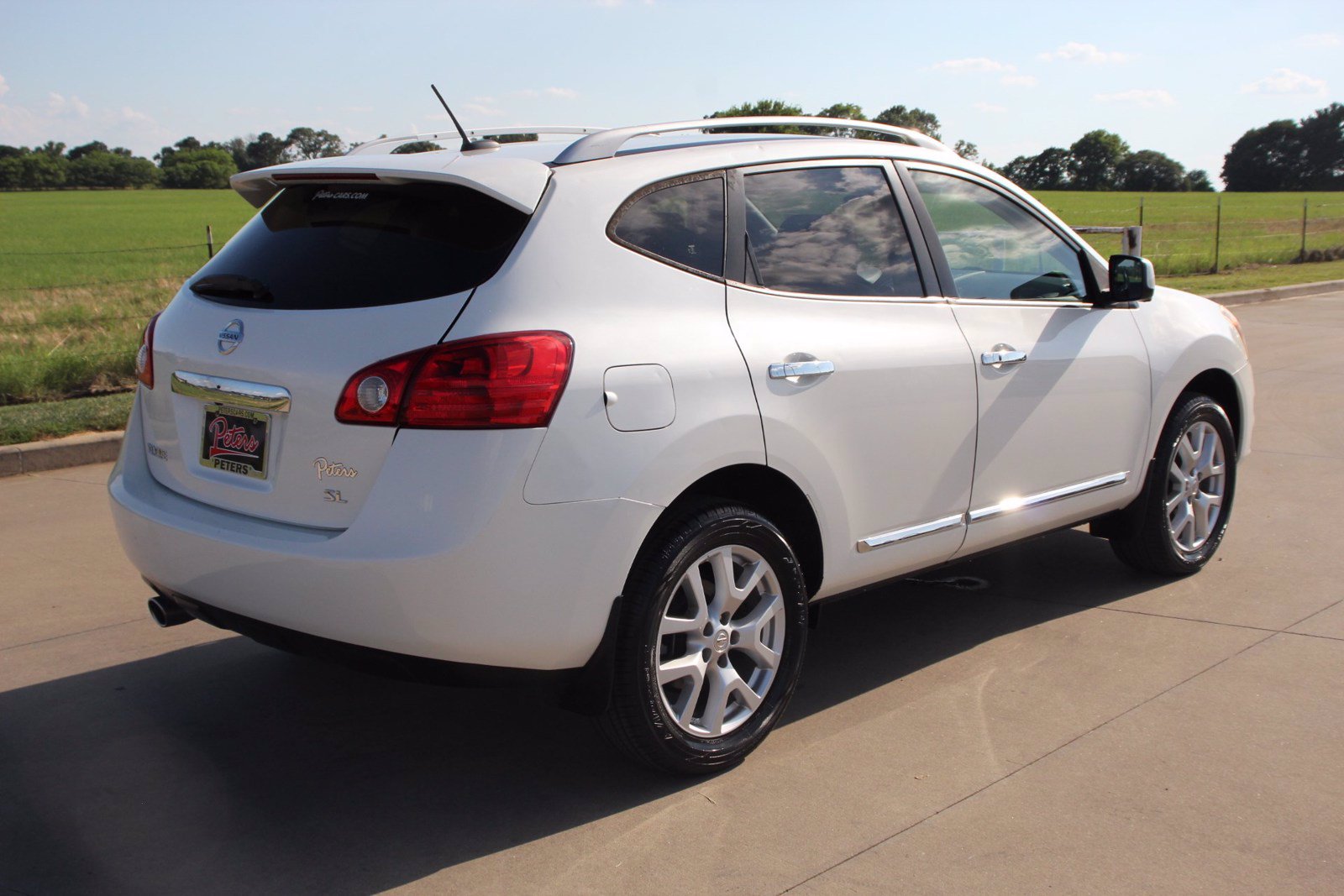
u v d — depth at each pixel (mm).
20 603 4688
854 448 3439
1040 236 4285
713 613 3160
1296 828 2912
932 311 3746
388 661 2781
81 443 7211
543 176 2979
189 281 3416
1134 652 4098
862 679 3928
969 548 3951
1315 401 9008
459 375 2684
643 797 3129
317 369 2818
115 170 92500
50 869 2789
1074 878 2699
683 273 3127
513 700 3791
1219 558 5168
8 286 21812
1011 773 3221
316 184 3227
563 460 2748
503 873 2766
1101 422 4324
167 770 3305
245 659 4137
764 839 2898
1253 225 41312
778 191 3453
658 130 3354
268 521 2938
